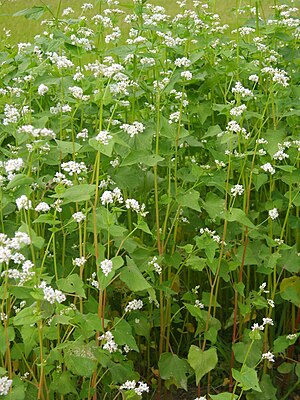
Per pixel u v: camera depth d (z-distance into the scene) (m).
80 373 1.16
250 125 1.79
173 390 1.60
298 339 1.71
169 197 1.43
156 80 1.60
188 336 1.65
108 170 1.52
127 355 1.58
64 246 1.42
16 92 1.63
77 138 1.61
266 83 1.81
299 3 1.89
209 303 1.47
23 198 1.11
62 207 1.46
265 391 1.51
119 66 1.28
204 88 1.75
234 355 1.50
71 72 1.88
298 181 1.51
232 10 1.96
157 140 1.42
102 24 1.92
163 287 1.43
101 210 1.25
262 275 1.68
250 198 1.80
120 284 1.63
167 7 4.12
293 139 1.58
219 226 1.68
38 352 1.25
